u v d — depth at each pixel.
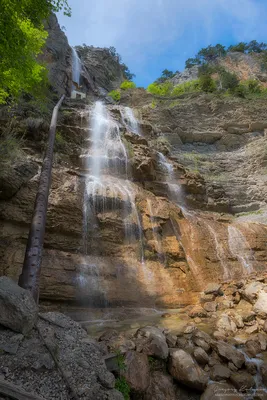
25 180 9.45
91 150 15.02
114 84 46.88
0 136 11.21
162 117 24.19
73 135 15.71
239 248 11.62
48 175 7.51
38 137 12.80
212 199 16.86
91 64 45.31
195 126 24.11
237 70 58.56
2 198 8.72
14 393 2.92
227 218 15.95
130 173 14.80
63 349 3.90
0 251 7.73
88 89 37.25
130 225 10.31
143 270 9.21
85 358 3.86
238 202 17.55
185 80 53.91
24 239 8.38
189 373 4.44
